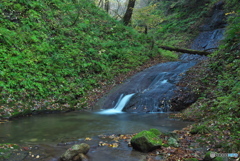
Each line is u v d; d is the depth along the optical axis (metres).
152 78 11.47
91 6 17.72
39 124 6.45
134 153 4.05
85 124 6.59
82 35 13.26
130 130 5.91
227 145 3.96
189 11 26.33
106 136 5.23
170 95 9.05
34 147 4.33
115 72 12.69
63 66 10.62
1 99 7.45
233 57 9.22
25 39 10.10
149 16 17.47
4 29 9.32
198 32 22.38
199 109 7.34
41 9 12.43
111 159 3.79
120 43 15.16
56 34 12.00
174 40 22.78
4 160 3.50
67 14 14.17
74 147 3.86
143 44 16.86
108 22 17.12
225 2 22.34
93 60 12.22
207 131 4.97
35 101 8.26
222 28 20.14
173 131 5.46
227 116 5.55
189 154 3.83
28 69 9.06
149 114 8.22
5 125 6.21
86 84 10.76
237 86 6.82
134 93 10.05
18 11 11.03
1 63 8.45
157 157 3.81
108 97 10.07
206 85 8.95
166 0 30.03
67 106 8.77
